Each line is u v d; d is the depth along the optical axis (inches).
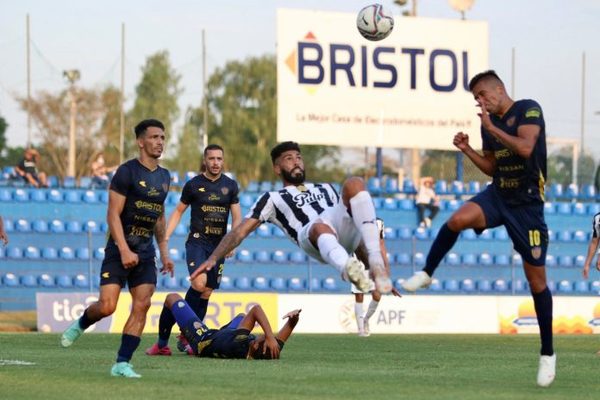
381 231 1704.0
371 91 2979.8
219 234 1521.9
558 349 1616.6
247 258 2952.8
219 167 1509.6
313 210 925.8
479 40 3063.5
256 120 5748.0
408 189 3260.3
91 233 2746.1
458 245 3134.8
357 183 891.4
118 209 945.5
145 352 1320.1
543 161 877.2
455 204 3208.7
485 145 894.4
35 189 2950.3
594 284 3191.4
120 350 956.0
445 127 3043.8
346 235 920.3
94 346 1492.4
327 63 2950.3
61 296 2253.9
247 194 3125.0
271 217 945.5
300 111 2925.7
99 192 2992.1
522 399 794.2
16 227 2859.3
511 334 2335.1
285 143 962.1
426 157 4087.1
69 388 846.5
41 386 860.6
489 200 883.4
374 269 856.9
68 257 2847.0
